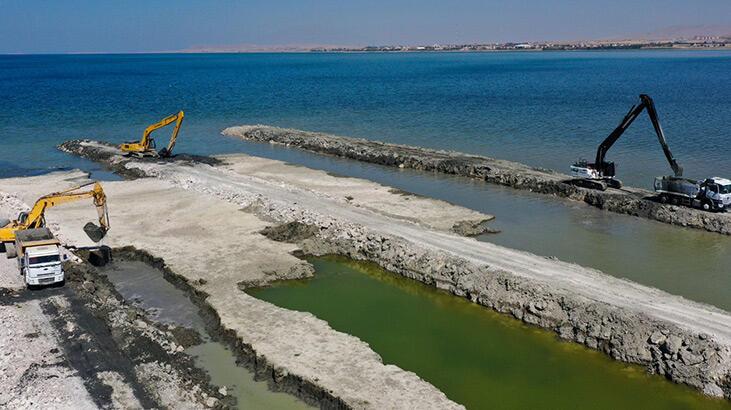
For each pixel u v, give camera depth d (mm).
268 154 73375
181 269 35344
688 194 45562
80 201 49656
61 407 21969
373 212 44719
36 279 31469
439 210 47375
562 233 42906
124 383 23578
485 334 29000
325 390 23375
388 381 23984
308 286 34531
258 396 23859
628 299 29625
